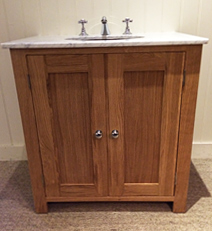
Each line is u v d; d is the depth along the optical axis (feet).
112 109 3.13
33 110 3.14
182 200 3.59
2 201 4.01
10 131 5.17
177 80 2.98
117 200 3.64
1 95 4.88
